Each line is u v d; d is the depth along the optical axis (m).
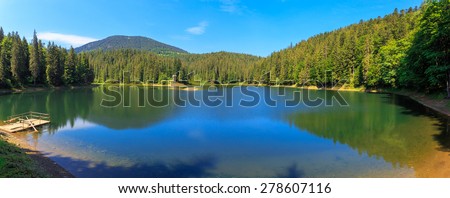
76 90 85.56
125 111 37.72
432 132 20.80
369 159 15.16
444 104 31.03
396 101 42.78
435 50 32.72
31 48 79.88
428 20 32.66
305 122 27.56
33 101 49.38
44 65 84.56
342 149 17.48
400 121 25.73
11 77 69.94
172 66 159.38
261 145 19.03
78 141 20.58
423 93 41.97
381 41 72.50
